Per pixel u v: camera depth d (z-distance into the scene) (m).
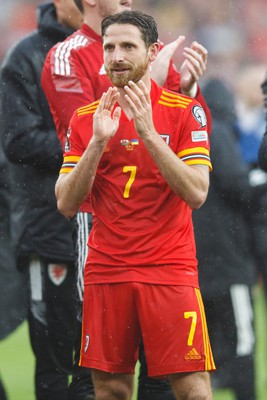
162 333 16.98
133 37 16.86
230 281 24.67
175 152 17.33
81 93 19.84
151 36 17.09
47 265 23.05
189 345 16.92
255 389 25.05
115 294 17.17
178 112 17.30
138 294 17.03
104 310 17.27
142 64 16.95
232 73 72.81
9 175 24.58
